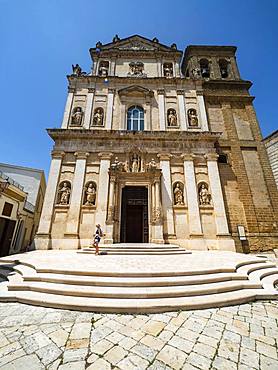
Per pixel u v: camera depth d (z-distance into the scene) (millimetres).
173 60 21094
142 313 4578
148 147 16281
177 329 3900
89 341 3482
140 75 20078
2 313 4539
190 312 4660
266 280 6848
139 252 10734
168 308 4688
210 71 21344
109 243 13219
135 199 15789
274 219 14930
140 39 22250
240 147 17156
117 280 5711
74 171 15406
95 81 19203
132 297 5082
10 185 13562
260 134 17688
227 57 22234
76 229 13656
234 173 16344
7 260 8586
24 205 16891
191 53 22344
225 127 18016
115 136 16250
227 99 19203
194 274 6328
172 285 5660
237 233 14477
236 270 7066
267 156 16828
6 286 6039
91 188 14961
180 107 18453
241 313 4645
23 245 18000
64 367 2844
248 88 19797
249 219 14867
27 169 20875
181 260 8562
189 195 15000
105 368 2834
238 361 3006
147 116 17859
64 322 4141
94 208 14391
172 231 13977
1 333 3717
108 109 17953
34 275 6270
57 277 6020
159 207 14211
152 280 5723
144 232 14922
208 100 19234
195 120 17953
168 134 16375
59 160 15484
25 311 4645
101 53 20875
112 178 14820
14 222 15367
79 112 17719
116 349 3268
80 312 4617
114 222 14078
